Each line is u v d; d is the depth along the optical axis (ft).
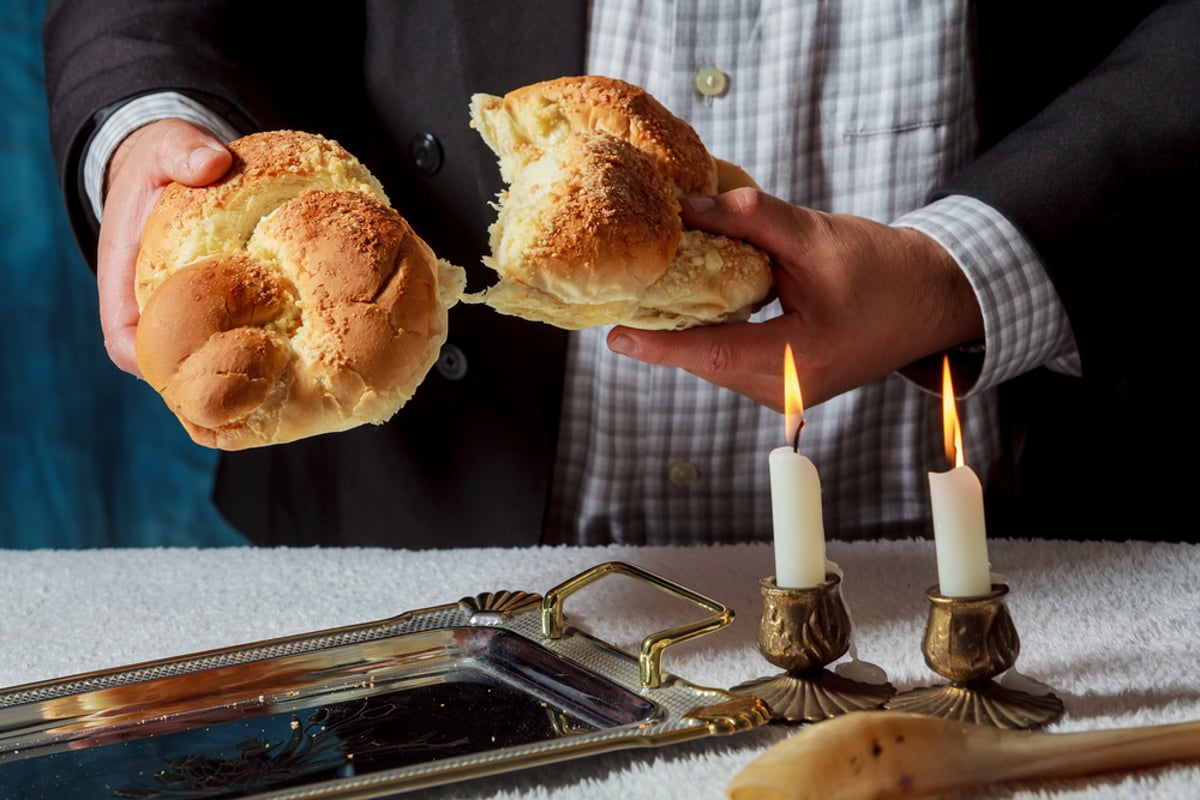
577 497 3.92
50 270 6.39
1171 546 3.48
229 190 2.88
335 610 3.37
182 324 2.71
